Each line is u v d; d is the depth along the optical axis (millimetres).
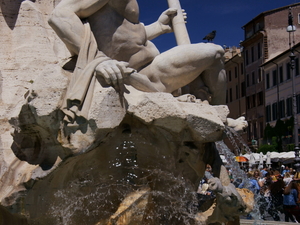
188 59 5301
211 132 4879
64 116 4445
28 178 4508
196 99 5391
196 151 5141
